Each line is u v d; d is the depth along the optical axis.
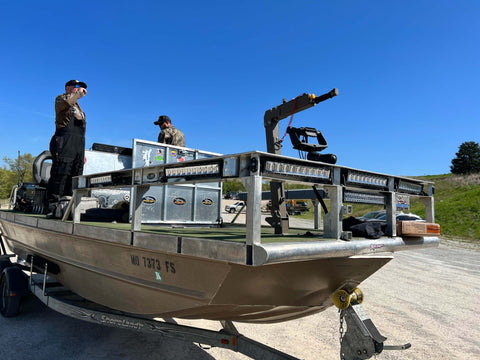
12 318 4.86
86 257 3.40
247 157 1.89
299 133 3.38
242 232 2.91
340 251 2.15
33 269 4.82
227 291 2.17
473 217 21.59
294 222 22.30
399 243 2.67
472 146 55.41
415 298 6.70
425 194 3.20
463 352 4.18
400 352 4.15
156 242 2.42
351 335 2.47
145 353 3.84
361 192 2.57
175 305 2.61
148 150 4.64
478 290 7.48
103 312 3.42
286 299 2.40
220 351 3.99
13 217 5.17
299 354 3.97
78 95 4.43
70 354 3.72
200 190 4.93
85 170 5.03
